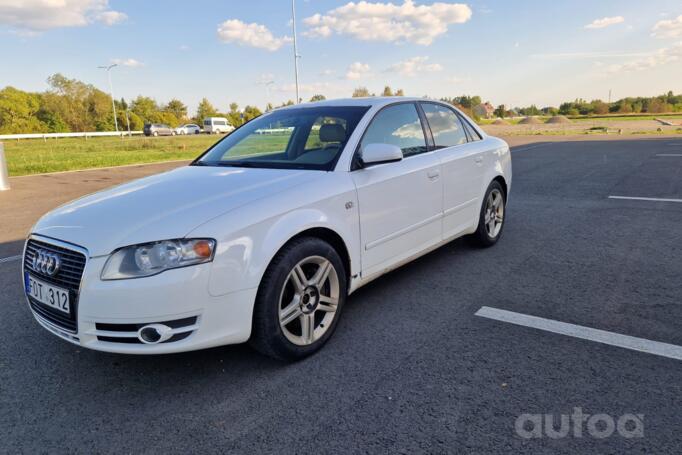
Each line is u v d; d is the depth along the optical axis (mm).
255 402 2422
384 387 2506
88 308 2322
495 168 4918
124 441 2164
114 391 2578
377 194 3314
